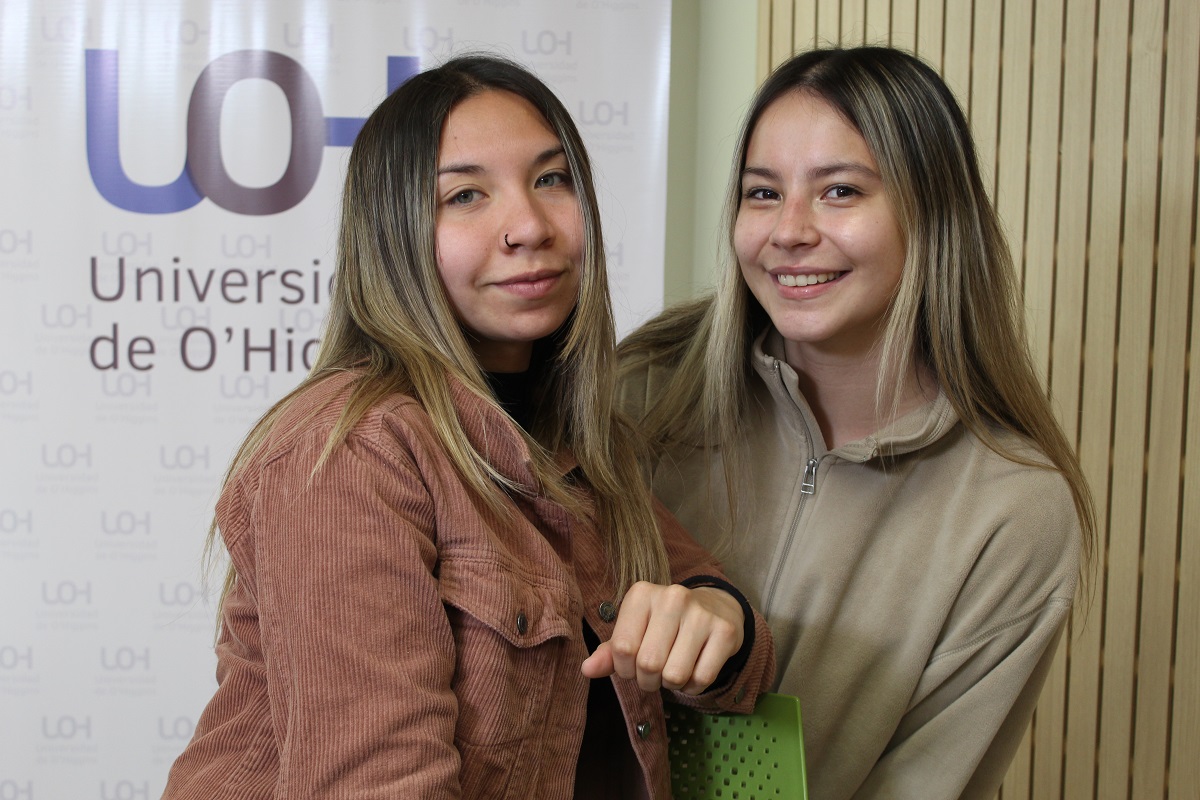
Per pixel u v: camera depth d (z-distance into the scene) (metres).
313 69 2.29
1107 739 1.93
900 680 1.17
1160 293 1.83
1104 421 1.91
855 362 1.18
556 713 0.87
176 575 2.36
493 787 0.80
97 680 2.37
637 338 1.42
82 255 2.29
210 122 2.29
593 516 1.01
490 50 2.31
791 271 1.11
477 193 0.92
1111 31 1.87
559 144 0.96
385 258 0.93
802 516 1.21
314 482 0.77
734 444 1.24
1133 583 1.89
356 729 0.70
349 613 0.73
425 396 0.87
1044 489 1.17
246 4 2.28
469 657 0.80
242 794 0.80
